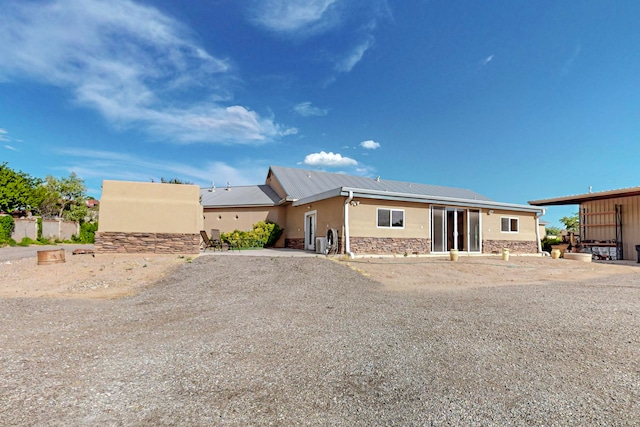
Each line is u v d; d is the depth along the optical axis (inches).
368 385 114.7
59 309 229.1
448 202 608.7
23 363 132.6
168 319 202.2
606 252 672.4
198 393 108.4
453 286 329.1
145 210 503.2
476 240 652.1
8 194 1027.9
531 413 96.9
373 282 338.0
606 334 169.6
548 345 153.6
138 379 118.4
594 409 99.0
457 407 100.3
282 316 206.5
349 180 948.6
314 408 99.7
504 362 134.3
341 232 527.5
